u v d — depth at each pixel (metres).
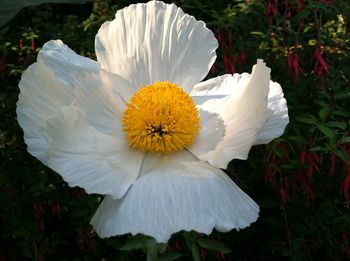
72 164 0.17
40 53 0.20
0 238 0.30
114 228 0.16
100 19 0.31
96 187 0.17
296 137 0.23
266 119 0.18
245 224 0.17
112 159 0.18
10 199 0.28
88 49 0.31
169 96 0.19
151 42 0.21
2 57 0.33
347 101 0.26
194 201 0.17
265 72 0.17
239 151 0.18
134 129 0.19
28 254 0.28
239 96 0.19
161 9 0.21
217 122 0.19
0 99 0.32
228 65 0.27
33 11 0.39
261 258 0.28
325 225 0.26
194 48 0.21
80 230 0.28
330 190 0.26
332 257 0.26
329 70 0.26
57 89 0.19
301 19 0.27
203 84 0.21
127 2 0.35
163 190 0.17
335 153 0.21
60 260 0.29
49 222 0.30
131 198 0.17
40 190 0.28
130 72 0.21
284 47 0.27
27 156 0.30
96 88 0.20
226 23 0.28
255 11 0.29
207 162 0.19
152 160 0.19
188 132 0.19
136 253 0.28
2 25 0.30
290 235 0.26
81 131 0.18
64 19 0.38
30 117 0.19
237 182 0.26
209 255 0.27
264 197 0.27
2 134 0.31
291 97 0.25
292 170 0.25
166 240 0.16
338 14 0.28
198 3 0.31
